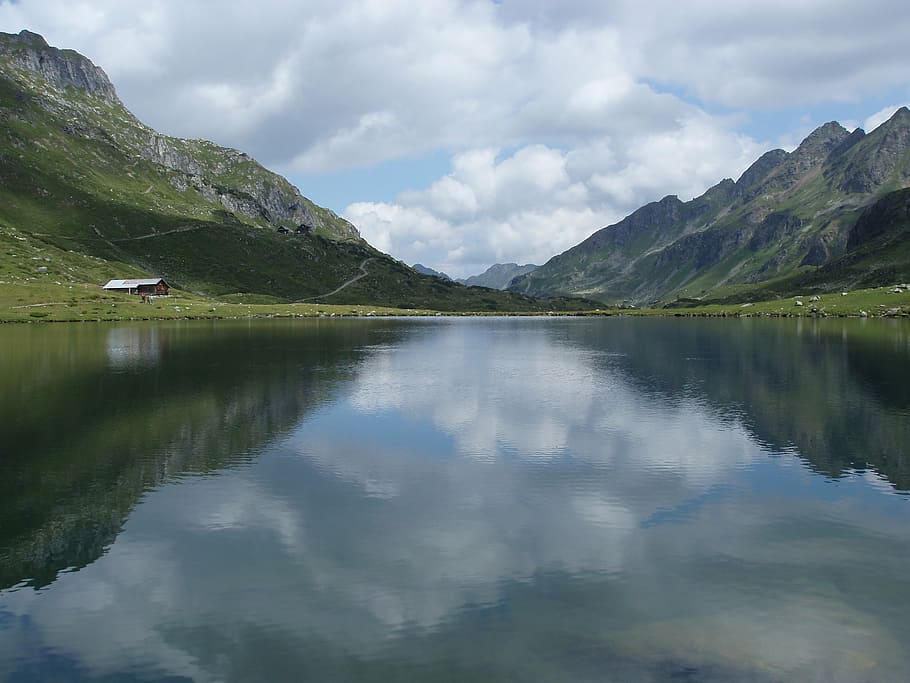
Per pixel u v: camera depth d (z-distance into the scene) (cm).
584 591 2175
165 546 2575
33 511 2948
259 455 3912
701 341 12694
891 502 3069
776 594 2141
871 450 3991
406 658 1778
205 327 17125
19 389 6150
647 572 2320
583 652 1791
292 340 12850
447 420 4956
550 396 6062
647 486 3344
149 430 4531
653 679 1648
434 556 2473
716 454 3941
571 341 13400
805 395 5947
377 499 3147
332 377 7294
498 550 2531
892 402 5544
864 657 1755
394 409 5384
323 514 2936
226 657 1803
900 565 2364
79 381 6706
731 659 1750
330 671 1723
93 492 3209
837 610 2025
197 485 3331
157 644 1877
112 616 2041
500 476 3531
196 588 2220
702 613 2016
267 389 6344
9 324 16425
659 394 6153
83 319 18512
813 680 1648
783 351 10094
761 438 4325
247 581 2269
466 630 1927
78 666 1777
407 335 15400
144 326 16875
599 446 4159
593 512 2964
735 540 2620
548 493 3241
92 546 2570
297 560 2441
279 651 1830
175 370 7656
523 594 2161
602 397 6006
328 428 4656
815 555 2458
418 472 3597
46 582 2272
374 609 2062
